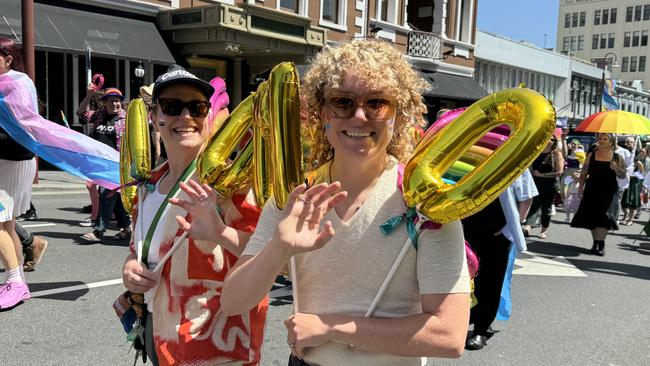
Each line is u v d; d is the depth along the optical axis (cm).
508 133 162
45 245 509
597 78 4162
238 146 197
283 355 356
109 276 500
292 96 161
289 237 136
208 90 206
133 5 1373
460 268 142
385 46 152
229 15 1350
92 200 671
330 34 1831
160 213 200
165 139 207
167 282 191
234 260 191
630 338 422
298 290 155
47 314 399
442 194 139
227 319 189
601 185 743
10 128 369
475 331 395
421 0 2391
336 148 151
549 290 554
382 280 145
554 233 934
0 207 384
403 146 160
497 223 382
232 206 191
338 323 141
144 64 1474
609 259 730
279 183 159
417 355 138
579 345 404
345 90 144
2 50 368
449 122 155
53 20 1217
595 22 9231
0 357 326
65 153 377
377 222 146
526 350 391
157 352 191
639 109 5394
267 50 1501
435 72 2294
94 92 827
